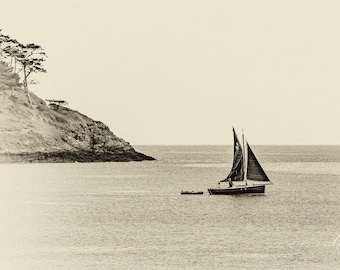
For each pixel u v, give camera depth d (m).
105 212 93.44
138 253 63.62
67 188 133.88
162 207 98.81
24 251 65.62
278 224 81.19
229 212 92.62
